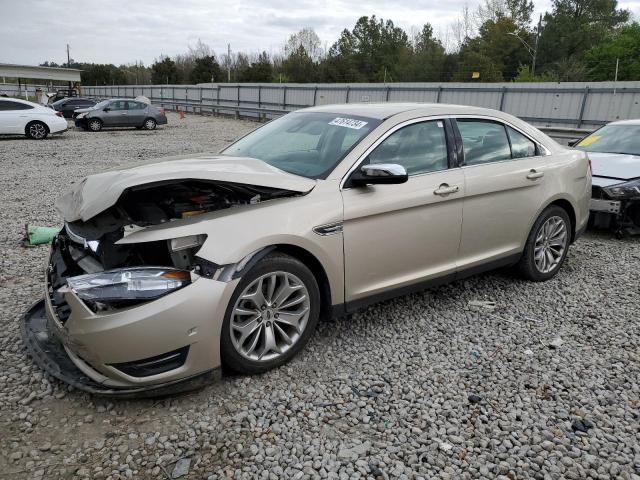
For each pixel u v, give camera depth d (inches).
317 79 2920.8
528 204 184.4
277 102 1272.1
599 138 317.7
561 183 194.1
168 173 120.6
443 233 159.6
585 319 168.7
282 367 134.7
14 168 470.9
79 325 110.2
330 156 146.3
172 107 1739.7
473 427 114.0
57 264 136.4
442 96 955.3
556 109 817.5
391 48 2965.1
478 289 192.1
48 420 113.1
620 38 2261.3
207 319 114.4
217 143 722.2
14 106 747.4
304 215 129.7
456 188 159.3
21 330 140.3
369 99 1075.9
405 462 103.3
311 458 103.4
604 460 104.9
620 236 267.4
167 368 114.3
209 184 134.0
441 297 184.1
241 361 125.1
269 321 129.1
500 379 132.6
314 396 123.2
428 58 2475.4
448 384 129.8
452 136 165.2
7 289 183.8
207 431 110.5
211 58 3228.3
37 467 99.7
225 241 118.3
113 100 960.3
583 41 2487.7
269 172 133.5
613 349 149.3
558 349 148.7
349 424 114.0
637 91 728.3
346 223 136.6
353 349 145.9
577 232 208.7
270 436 109.3
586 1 2711.6
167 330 110.5
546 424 115.4
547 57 2413.9
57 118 775.7
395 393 125.5
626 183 256.1
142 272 112.5
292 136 164.2
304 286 132.3
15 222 281.0
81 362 117.1
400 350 146.0
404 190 147.9
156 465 100.8
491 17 2539.4
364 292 145.2
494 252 179.0
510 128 184.9
